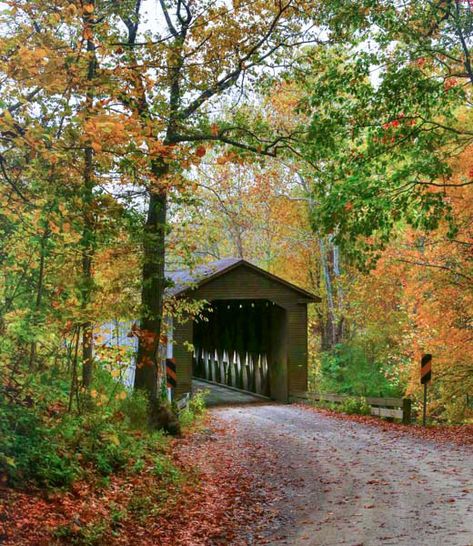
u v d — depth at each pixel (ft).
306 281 138.51
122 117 21.02
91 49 25.79
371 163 51.55
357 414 70.28
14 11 21.30
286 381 93.25
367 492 31.22
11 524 19.71
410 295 63.41
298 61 52.54
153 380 52.80
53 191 23.94
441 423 70.59
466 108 58.13
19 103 23.25
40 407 28.55
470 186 54.60
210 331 133.39
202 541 23.79
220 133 52.13
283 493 32.24
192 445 48.60
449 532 22.58
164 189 27.89
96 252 32.35
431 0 46.03
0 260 27.32
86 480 27.45
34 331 25.26
